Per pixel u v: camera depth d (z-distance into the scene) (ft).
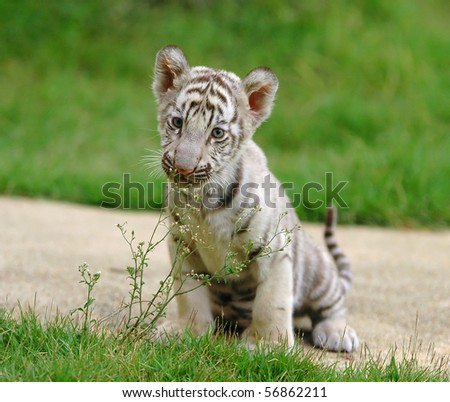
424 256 41.68
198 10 76.89
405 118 64.49
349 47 72.23
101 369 22.52
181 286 25.40
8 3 75.77
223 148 25.63
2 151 59.62
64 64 72.79
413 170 53.06
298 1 76.43
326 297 29.19
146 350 24.36
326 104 65.87
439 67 71.82
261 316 26.50
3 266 33.73
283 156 60.80
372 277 37.01
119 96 69.00
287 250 26.73
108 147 62.23
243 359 24.17
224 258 26.40
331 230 33.17
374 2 77.51
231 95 26.07
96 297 30.50
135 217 48.47
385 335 29.35
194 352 24.34
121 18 76.02
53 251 37.42
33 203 50.26
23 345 24.09
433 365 26.25
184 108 25.58
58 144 62.13
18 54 73.46
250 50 72.49
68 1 76.33
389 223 49.55
